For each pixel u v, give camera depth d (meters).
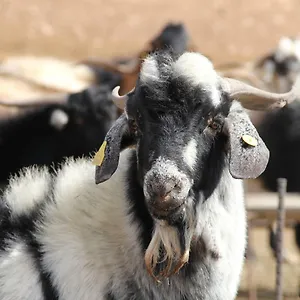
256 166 8.95
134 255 9.62
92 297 9.66
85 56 41.94
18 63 20.62
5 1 45.72
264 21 46.22
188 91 8.88
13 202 10.31
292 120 19.80
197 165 8.98
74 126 17.09
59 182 10.39
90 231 9.80
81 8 46.25
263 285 17.72
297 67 21.14
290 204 16.20
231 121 9.20
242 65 22.86
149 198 8.59
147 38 44.50
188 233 9.17
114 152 9.41
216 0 47.62
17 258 9.89
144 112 8.98
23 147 17.53
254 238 20.73
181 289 9.68
